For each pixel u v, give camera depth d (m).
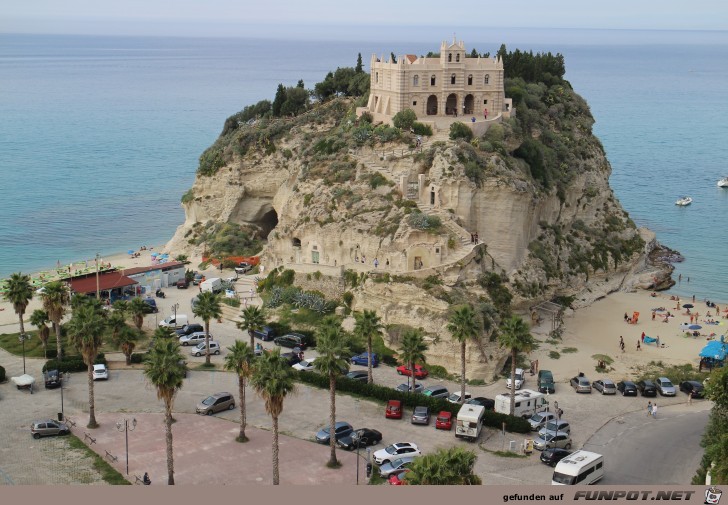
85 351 103.12
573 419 112.75
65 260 195.75
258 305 150.38
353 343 134.38
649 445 104.62
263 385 87.69
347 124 176.75
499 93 173.12
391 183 152.12
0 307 157.62
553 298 158.25
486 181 147.25
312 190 162.12
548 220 168.50
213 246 187.50
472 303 132.75
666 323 153.50
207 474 93.12
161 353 90.00
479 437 105.50
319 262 154.50
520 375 124.06
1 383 119.19
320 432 102.88
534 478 93.69
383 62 174.25
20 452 97.75
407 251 138.38
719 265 198.25
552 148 179.88
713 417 94.50
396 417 110.31
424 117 170.12
